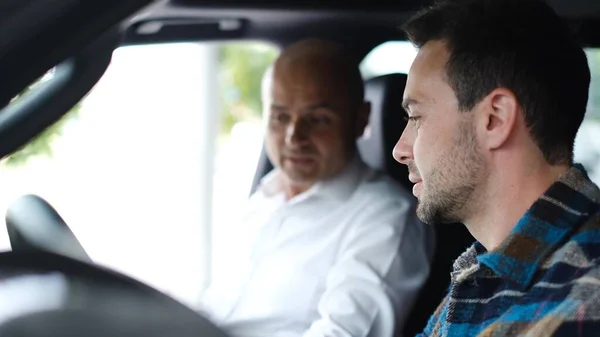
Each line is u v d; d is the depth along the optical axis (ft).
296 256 8.39
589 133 10.39
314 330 7.86
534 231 4.59
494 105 4.74
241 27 8.52
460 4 4.95
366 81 8.91
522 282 4.55
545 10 4.83
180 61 19.39
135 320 2.51
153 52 19.27
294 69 8.50
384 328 7.82
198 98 19.36
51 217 4.65
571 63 4.75
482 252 5.34
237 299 8.63
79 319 2.49
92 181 18.86
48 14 2.77
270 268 8.50
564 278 4.37
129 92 19.27
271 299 8.38
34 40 2.78
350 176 8.49
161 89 19.44
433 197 4.95
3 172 16.78
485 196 4.83
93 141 18.92
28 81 2.83
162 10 7.45
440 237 8.31
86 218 18.81
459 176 4.85
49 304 2.50
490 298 4.79
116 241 19.15
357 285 7.86
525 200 4.74
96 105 18.95
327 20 8.67
